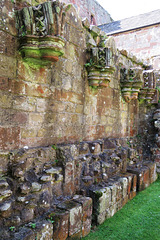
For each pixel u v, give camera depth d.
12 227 2.30
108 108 5.00
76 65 3.74
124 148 5.67
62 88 3.38
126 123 6.14
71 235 2.94
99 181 4.20
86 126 4.17
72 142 3.72
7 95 2.46
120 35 11.06
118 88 5.48
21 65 2.62
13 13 2.49
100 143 4.42
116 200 4.20
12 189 2.43
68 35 3.48
